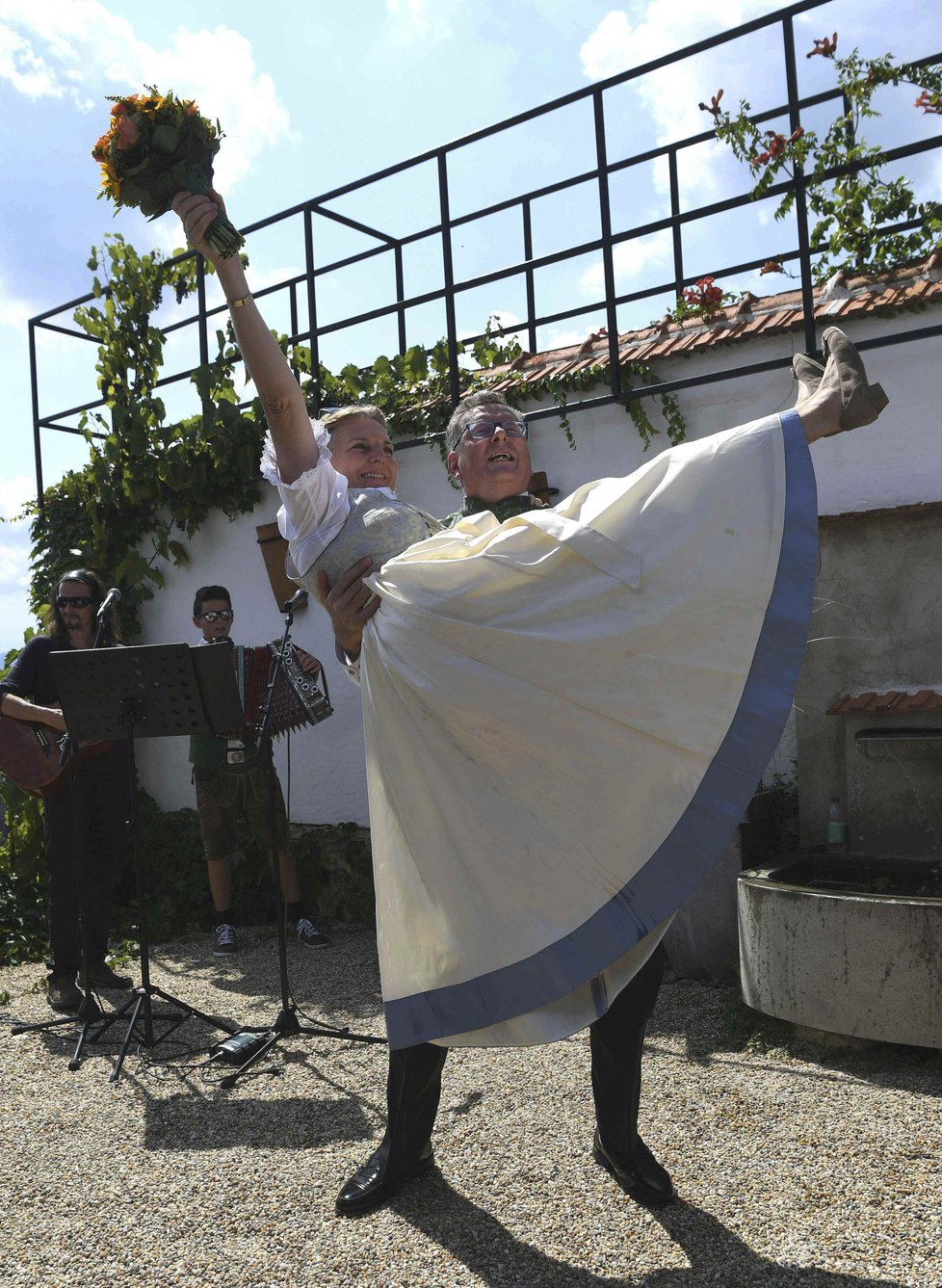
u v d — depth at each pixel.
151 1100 3.64
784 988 3.71
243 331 2.36
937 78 4.83
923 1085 3.32
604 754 2.21
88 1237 2.62
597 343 6.14
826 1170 2.73
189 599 7.89
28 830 6.73
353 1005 4.77
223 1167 3.01
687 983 4.61
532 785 2.27
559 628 2.23
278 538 7.12
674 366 5.50
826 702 4.62
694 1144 2.94
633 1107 2.62
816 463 4.99
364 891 6.48
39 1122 3.47
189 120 2.30
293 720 5.83
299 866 6.67
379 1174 2.67
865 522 4.59
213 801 6.11
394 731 2.38
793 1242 2.37
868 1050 3.60
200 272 7.54
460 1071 3.68
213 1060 3.96
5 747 4.88
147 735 4.25
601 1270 2.30
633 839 2.20
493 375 6.44
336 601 2.49
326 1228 2.57
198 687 4.12
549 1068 3.66
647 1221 2.50
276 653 5.12
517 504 2.77
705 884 4.55
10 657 7.13
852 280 5.11
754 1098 3.27
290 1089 3.69
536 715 2.23
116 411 7.75
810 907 3.64
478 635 2.26
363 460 2.74
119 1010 4.50
